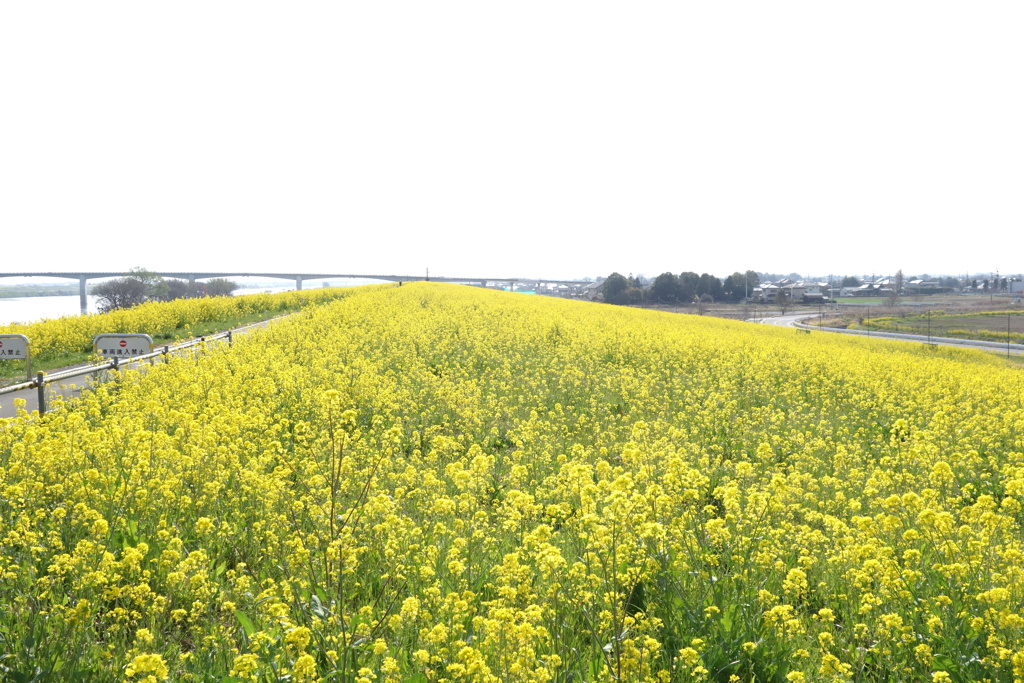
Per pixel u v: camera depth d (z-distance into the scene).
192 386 12.69
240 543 5.98
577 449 9.70
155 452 7.64
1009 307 116.19
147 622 4.66
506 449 10.72
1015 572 4.80
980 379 17.08
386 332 24.34
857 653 4.26
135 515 6.20
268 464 8.70
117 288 103.44
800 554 5.78
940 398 15.16
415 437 10.34
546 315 34.34
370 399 12.96
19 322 30.17
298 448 9.06
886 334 71.56
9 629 4.28
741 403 14.15
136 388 12.98
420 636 4.37
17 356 13.74
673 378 16.28
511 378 15.85
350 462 7.82
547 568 4.77
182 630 4.82
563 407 13.15
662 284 148.00
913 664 4.16
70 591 4.79
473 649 3.96
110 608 4.92
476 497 7.45
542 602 4.81
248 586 5.03
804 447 10.30
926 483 8.47
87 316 29.09
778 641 4.29
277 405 12.47
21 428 8.42
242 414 10.30
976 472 9.17
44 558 5.33
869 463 9.56
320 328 25.59
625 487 5.34
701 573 4.87
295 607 4.68
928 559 5.30
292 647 4.03
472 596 4.75
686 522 5.54
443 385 13.81
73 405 11.71
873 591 4.92
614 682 3.84
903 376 18.06
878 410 14.03
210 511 6.65
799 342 30.41
